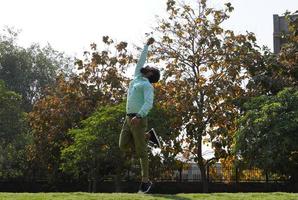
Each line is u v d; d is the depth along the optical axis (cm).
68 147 2527
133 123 714
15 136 3194
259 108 2141
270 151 2005
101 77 2878
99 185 2836
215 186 2658
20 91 4578
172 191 2688
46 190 3028
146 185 805
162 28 2625
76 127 2828
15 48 4625
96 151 2294
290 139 1981
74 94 2866
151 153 2402
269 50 2581
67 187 3022
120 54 2867
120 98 2786
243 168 2206
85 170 2672
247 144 2083
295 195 941
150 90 741
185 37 2609
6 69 4559
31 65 4681
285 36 2652
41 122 2945
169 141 2480
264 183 2608
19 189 3005
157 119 2350
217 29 2575
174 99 2561
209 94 2520
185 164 2645
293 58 2528
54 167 3000
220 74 2589
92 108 2814
